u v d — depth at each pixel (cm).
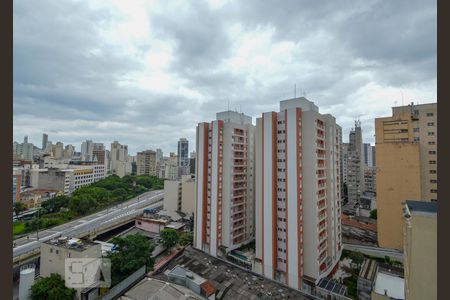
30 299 2848
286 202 3381
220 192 4397
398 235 4525
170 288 2984
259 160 3738
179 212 7144
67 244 3183
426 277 1361
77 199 6538
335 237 3859
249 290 3238
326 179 3728
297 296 3100
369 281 2906
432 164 4509
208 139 4650
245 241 4644
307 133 3381
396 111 5006
